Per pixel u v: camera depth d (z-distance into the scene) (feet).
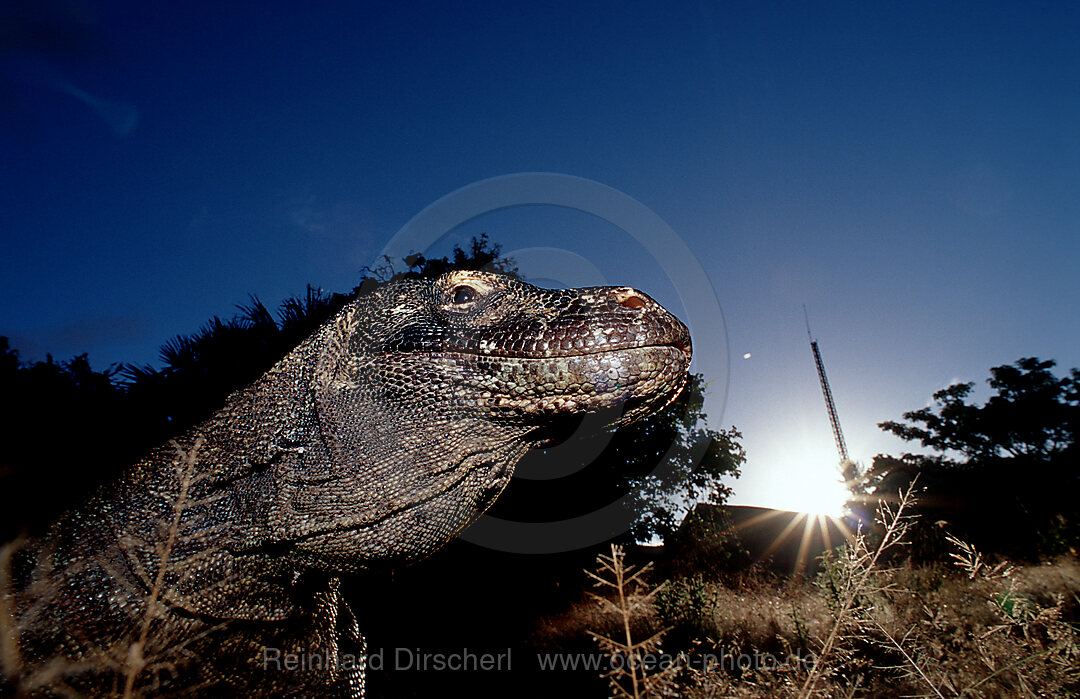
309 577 0.93
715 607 2.64
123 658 0.76
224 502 0.86
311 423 0.90
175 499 0.85
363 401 0.90
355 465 0.88
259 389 0.93
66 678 0.75
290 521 0.85
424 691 2.15
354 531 0.88
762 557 5.05
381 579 1.21
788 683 0.95
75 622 0.76
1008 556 4.22
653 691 0.71
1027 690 0.87
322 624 1.04
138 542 0.81
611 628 2.63
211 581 0.82
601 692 2.10
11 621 0.74
